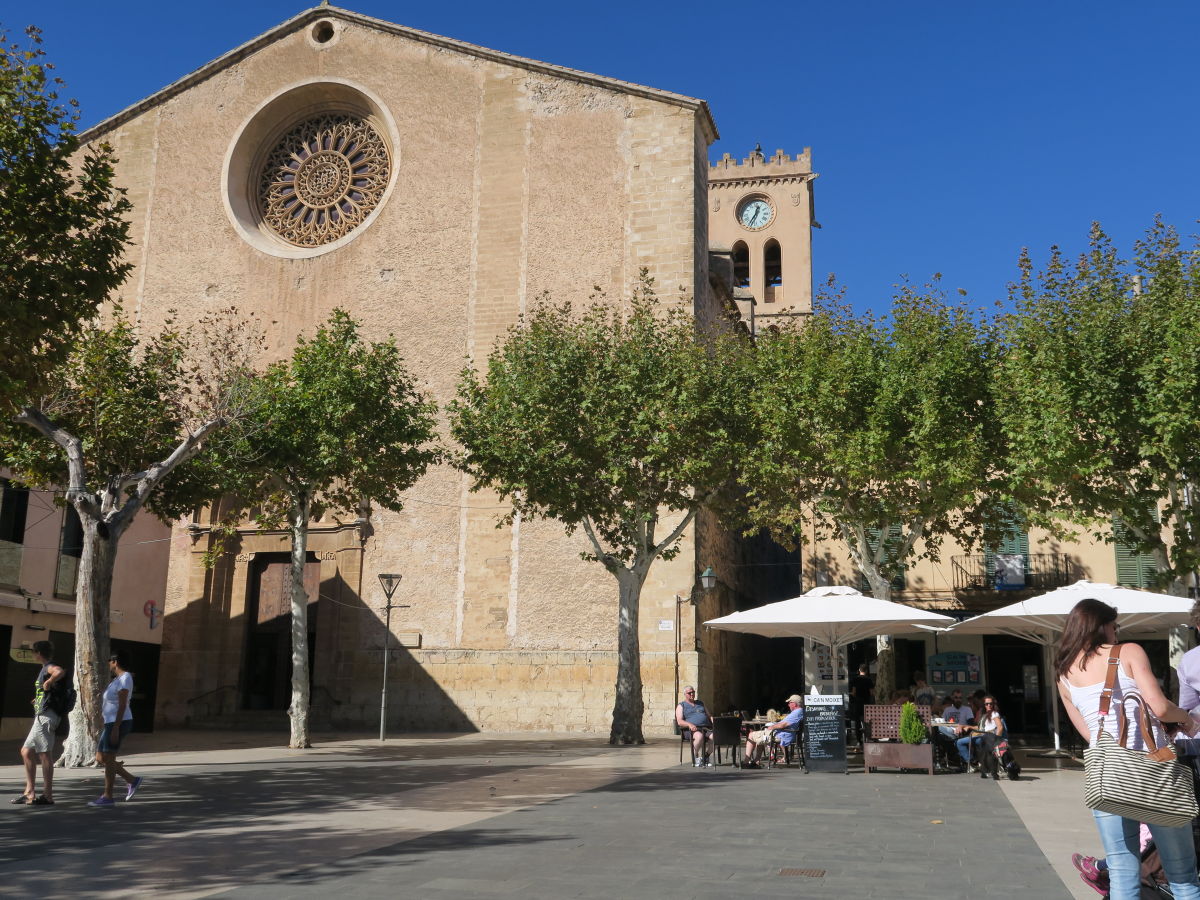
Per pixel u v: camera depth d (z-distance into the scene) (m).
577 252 31.08
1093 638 5.29
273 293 33.50
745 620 17.89
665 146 31.11
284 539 32.22
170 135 35.84
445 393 31.16
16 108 13.11
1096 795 5.06
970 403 22.48
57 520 25.42
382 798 12.31
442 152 33.00
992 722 15.74
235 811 11.10
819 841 8.91
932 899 6.52
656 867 7.56
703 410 22.20
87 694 16.64
